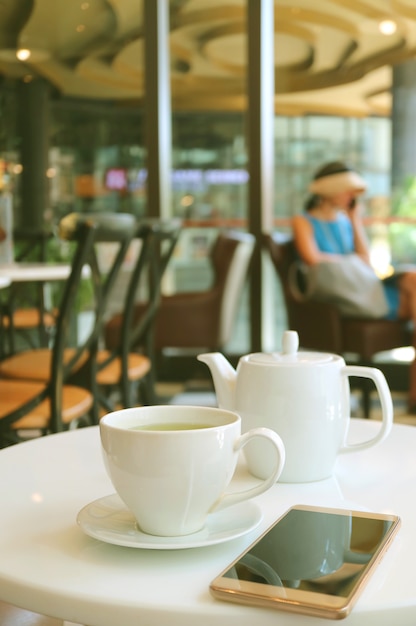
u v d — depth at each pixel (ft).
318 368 2.62
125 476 2.01
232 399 2.86
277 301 15.58
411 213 15.05
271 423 2.60
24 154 16.61
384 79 15.07
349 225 13.33
